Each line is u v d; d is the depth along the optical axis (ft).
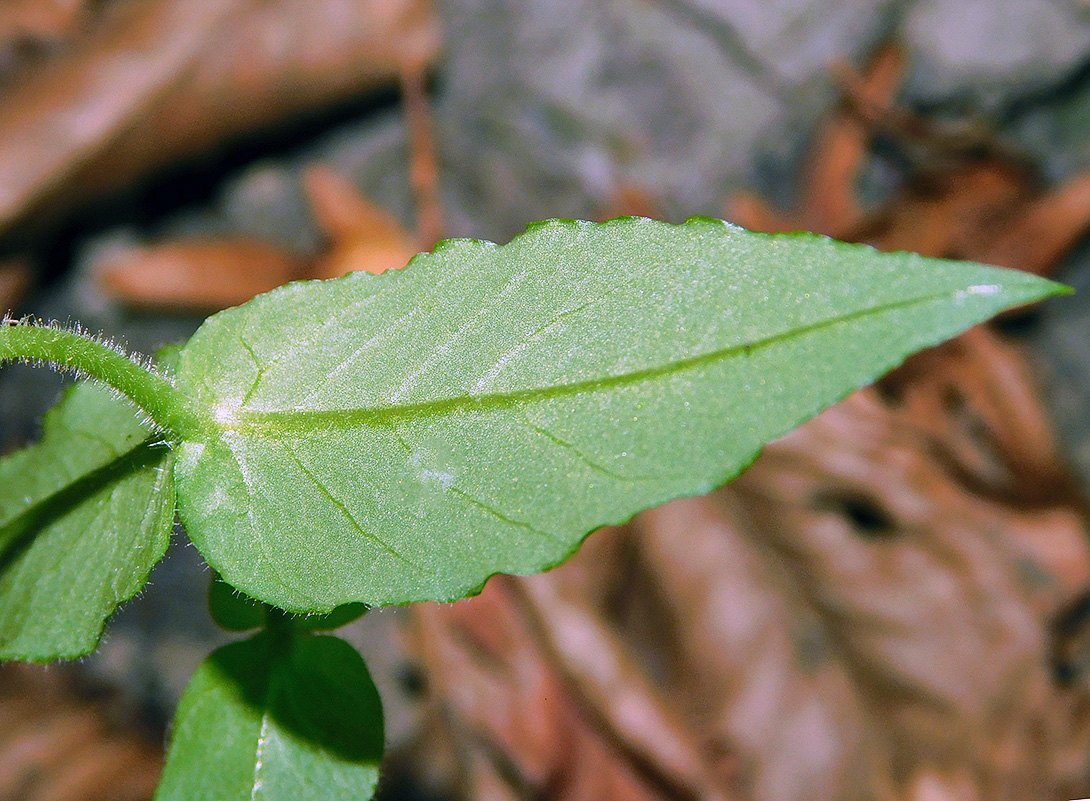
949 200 1.07
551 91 1.10
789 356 0.38
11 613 0.42
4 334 0.40
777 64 1.10
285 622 0.43
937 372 1.00
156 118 0.97
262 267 1.01
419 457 0.39
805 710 0.86
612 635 0.85
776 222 1.07
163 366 0.44
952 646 0.87
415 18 1.07
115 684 0.86
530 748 0.82
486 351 0.39
